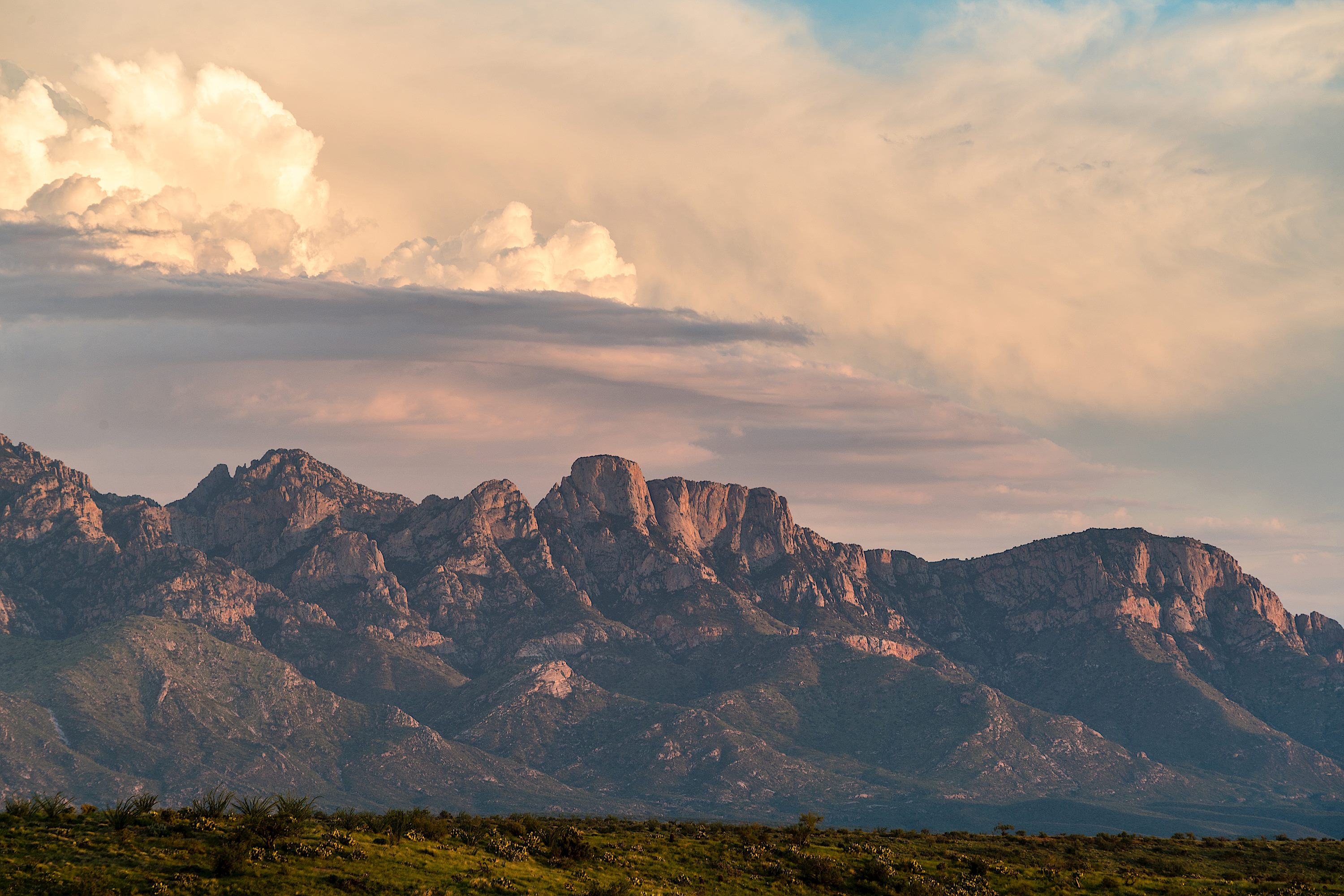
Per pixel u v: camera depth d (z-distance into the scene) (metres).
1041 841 163.12
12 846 102.44
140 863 100.69
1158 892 131.88
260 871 101.44
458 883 106.12
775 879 123.69
